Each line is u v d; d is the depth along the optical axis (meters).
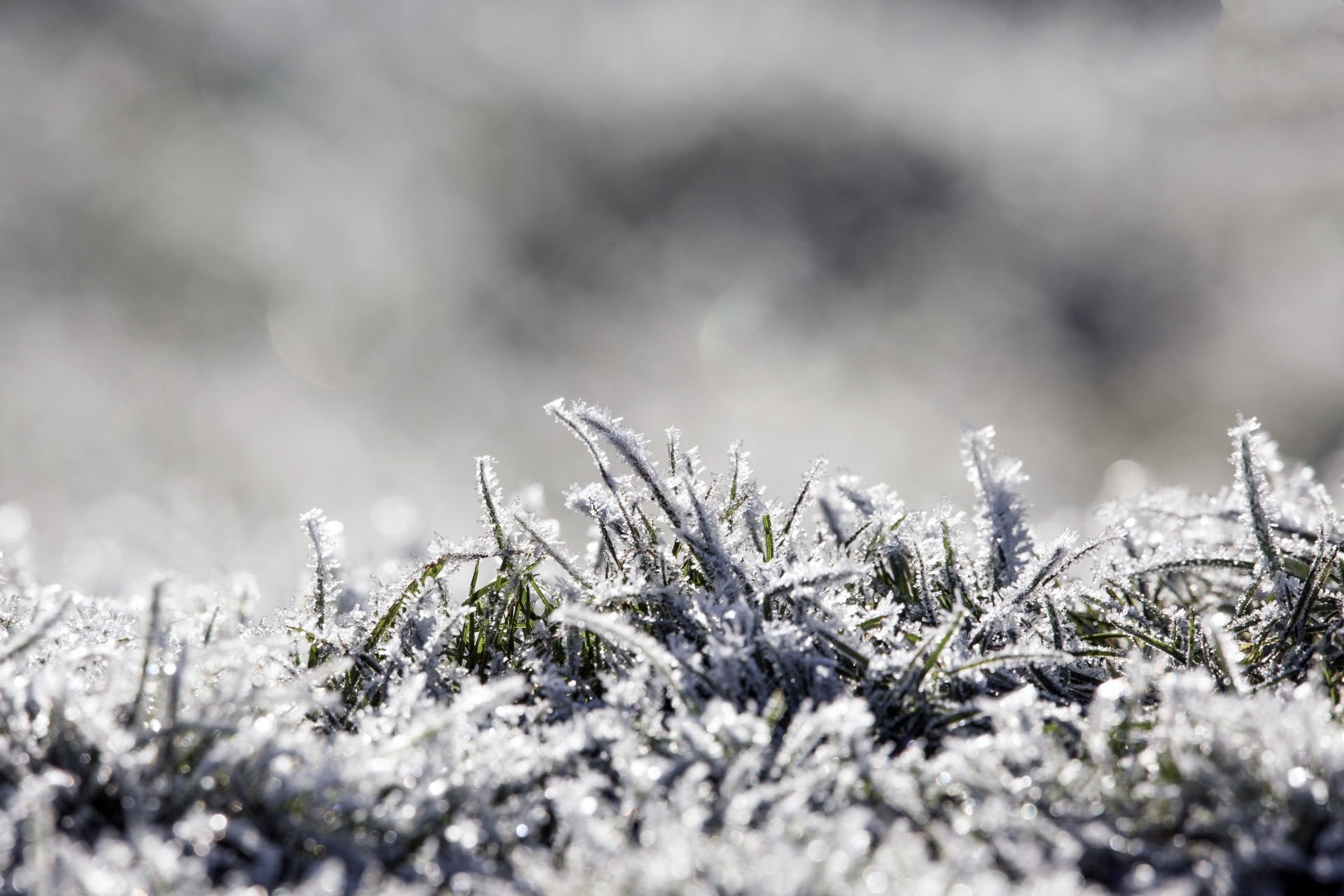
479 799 0.46
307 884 0.45
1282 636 0.50
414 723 0.47
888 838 0.46
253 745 0.46
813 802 0.46
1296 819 0.45
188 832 0.45
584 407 0.50
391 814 0.46
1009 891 0.44
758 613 0.49
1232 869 0.45
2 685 0.47
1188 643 0.50
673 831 0.45
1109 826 0.46
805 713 0.47
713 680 0.48
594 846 0.45
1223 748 0.46
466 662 0.50
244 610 0.49
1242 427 0.50
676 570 0.50
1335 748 0.46
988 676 0.49
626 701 0.47
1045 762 0.46
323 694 0.48
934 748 0.48
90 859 0.45
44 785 0.45
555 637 0.50
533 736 0.47
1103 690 0.47
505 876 0.46
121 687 0.47
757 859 0.45
